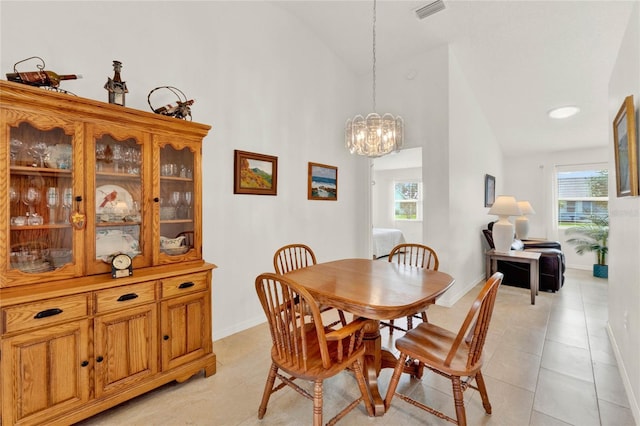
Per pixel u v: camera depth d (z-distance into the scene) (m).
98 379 1.58
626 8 2.49
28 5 1.74
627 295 1.87
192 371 1.95
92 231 1.66
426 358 1.48
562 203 5.77
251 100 2.86
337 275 2.05
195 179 2.08
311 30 3.47
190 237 2.10
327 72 3.73
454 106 3.54
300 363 1.46
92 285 1.54
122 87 1.78
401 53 3.65
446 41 3.33
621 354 2.05
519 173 6.23
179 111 2.04
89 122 1.62
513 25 2.92
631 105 1.62
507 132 5.24
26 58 1.73
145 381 1.75
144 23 2.19
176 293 1.88
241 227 2.79
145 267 1.85
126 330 1.68
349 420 1.61
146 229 1.86
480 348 1.47
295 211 3.33
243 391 1.88
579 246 5.32
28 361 1.38
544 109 4.26
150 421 1.61
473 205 4.27
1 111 1.37
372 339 1.84
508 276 4.31
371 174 4.20
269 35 3.02
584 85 3.58
